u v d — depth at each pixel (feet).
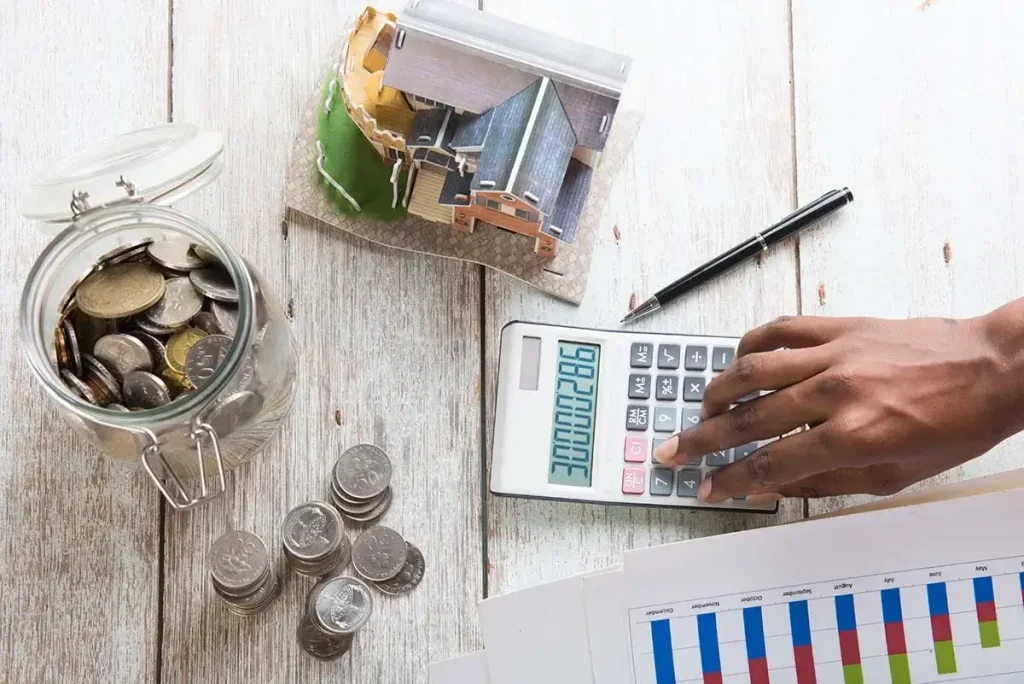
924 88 2.36
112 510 2.17
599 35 2.37
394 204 2.25
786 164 2.34
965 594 2.01
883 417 1.89
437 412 2.24
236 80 2.31
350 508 2.17
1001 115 2.35
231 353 1.77
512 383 2.16
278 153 2.29
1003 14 2.39
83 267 1.98
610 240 2.30
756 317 2.29
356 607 2.07
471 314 2.27
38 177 1.90
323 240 2.27
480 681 2.03
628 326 2.28
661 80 2.36
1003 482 2.08
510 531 2.20
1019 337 1.88
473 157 2.00
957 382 1.90
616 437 2.16
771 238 2.27
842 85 2.36
